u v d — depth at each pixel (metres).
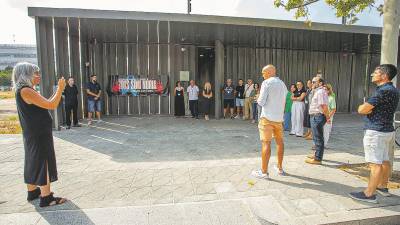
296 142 7.71
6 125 12.17
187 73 13.97
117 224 3.25
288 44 13.67
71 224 3.24
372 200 3.79
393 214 3.47
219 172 5.08
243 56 14.46
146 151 6.61
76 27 10.09
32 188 3.87
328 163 5.66
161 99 14.03
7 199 3.94
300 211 3.55
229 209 3.61
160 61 13.87
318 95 5.50
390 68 3.77
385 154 3.92
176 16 9.17
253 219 3.39
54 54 9.66
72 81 9.75
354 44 13.45
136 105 13.94
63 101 10.28
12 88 3.62
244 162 5.72
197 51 14.10
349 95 16.20
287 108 9.45
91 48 13.34
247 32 10.95
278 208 3.57
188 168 5.30
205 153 6.44
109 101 13.76
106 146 7.11
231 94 12.63
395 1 4.50
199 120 12.00
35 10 8.34
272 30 10.56
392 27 4.55
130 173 5.02
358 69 16.17
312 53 15.42
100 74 13.50
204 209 3.60
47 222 3.28
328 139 7.83
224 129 9.71
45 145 3.64
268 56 14.80
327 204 3.75
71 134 8.66
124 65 13.68
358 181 4.61
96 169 5.25
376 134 3.73
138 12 8.95
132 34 11.58
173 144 7.36
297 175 4.90
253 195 4.05
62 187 4.37
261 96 4.62
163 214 3.47
